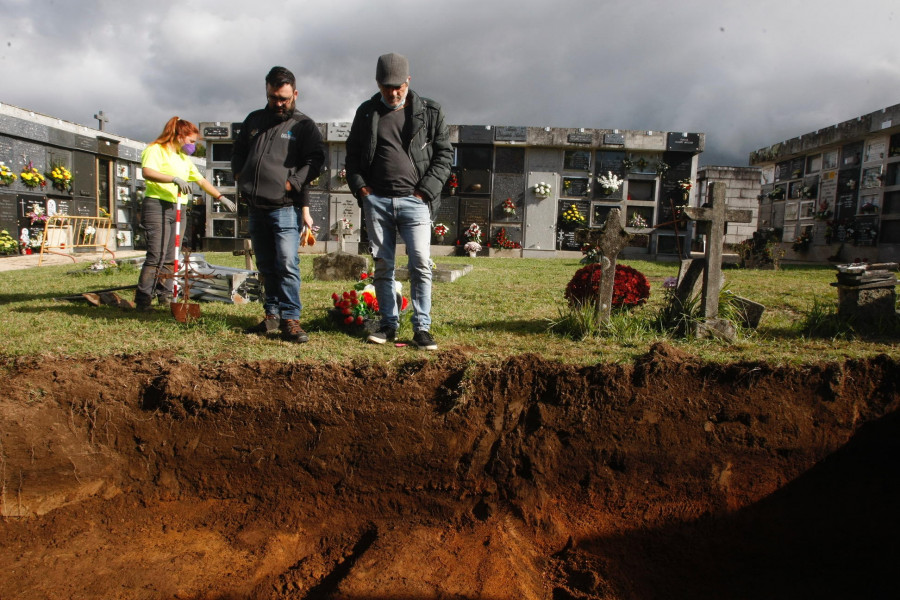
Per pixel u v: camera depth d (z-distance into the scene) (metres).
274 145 4.31
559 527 3.66
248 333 4.60
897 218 17.91
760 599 3.40
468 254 19.17
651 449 3.77
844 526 3.78
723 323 4.66
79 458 3.52
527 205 19.73
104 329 4.64
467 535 3.57
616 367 3.80
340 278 8.84
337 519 3.64
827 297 7.38
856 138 19.56
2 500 3.38
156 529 3.52
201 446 3.63
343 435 3.66
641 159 19.42
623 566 3.50
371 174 4.09
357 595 3.08
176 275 5.01
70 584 3.12
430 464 3.70
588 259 13.59
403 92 3.91
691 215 4.59
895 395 3.87
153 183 5.61
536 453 3.74
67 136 19.64
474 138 19.27
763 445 3.82
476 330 5.00
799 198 23.27
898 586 3.52
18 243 17.53
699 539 3.71
